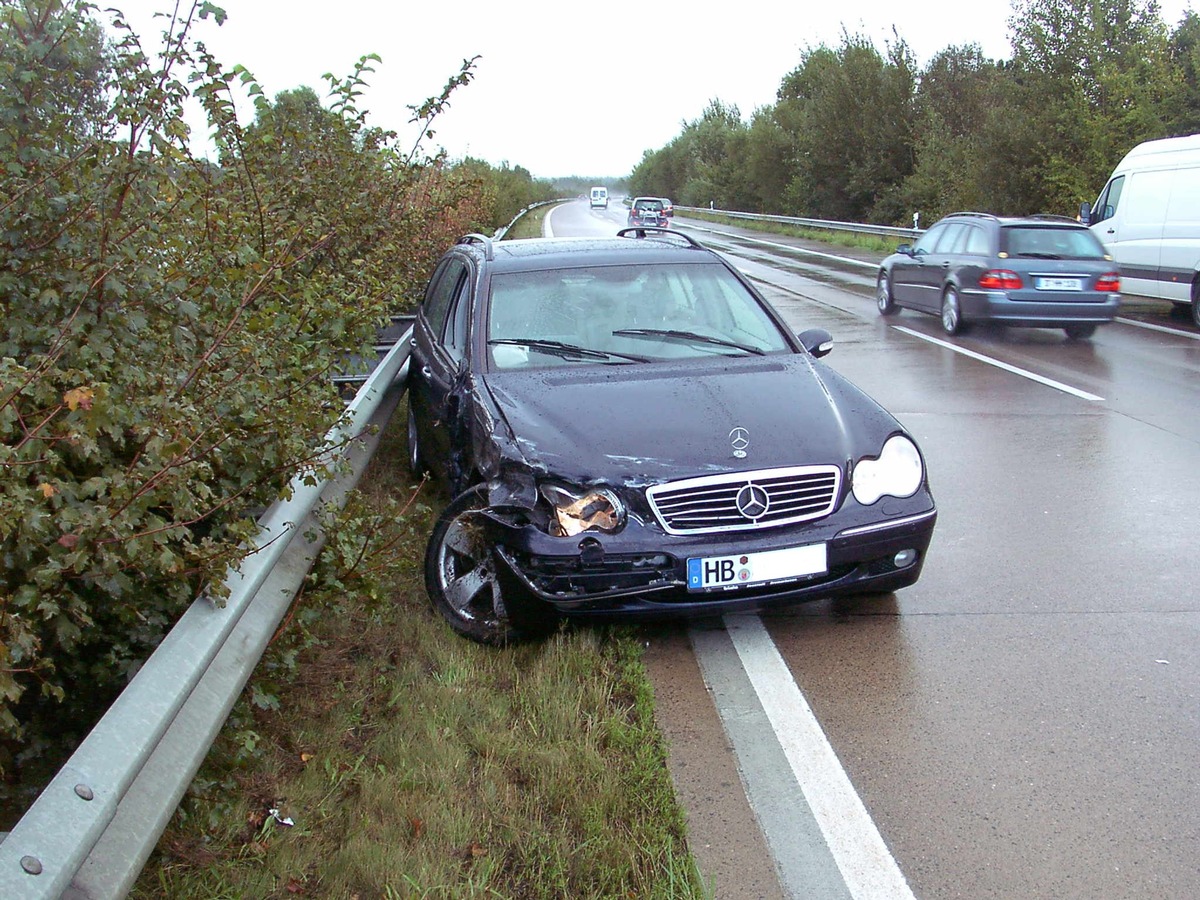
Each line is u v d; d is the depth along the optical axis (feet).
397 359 24.84
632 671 13.94
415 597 16.06
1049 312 42.29
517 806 10.88
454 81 28.14
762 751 12.30
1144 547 18.88
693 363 17.81
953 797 11.25
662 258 20.59
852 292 64.08
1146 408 30.40
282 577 12.59
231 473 12.55
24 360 10.65
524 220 161.17
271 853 10.00
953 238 47.03
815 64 195.31
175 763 9.05
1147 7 90.27
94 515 9.07
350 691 13.24
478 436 16.21
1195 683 13.67
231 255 13.91
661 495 14.30
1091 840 10.41
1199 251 46.65
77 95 11.27
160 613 11.07
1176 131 84.89
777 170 178.50
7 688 7.98
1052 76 92.22
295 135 23.63
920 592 17.06
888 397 32.73
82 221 10.84
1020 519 20.67
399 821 10.53
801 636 15.46
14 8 10.49
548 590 14.14
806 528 14.58
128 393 10.87
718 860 10.26
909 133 142.20
